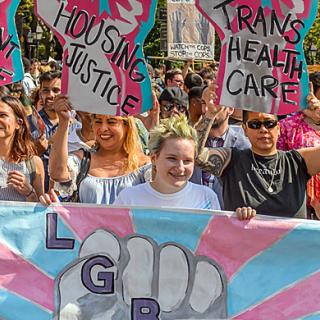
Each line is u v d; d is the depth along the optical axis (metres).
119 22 7.43
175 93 10.64
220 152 7.73
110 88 7.48
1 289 6.87
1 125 7.62
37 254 6.93
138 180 7.97
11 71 7.38
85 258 6.99
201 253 7.07
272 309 7.12
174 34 18.47
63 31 7.42
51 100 11.70
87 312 6.97
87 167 7.96
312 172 7.73
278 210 7.55
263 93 7.57
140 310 7.04
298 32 7.52
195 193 7.29
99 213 7.00
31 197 7.60
